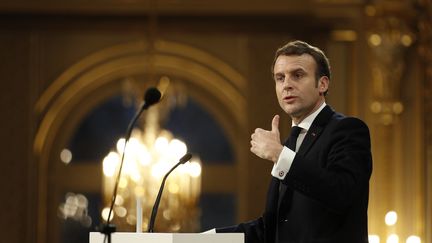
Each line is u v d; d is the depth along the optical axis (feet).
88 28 100.01
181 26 100.42
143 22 99.71
